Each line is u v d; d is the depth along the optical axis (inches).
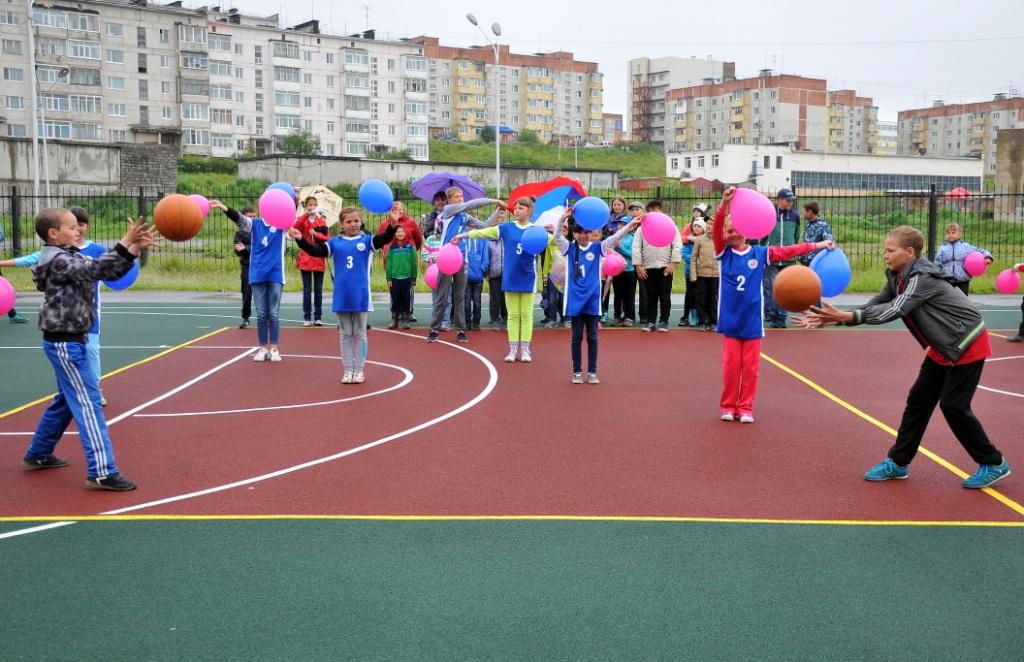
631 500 233.3
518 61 4894.2
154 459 270.4
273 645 154.2
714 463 269.4
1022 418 330.3
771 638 157.6
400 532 208.2
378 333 555.5
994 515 223.5
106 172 1830.7
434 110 4722.0
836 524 216.1
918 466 268.5
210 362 445.7
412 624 162.1
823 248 302.7
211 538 204.4
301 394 366.9
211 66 3339.1
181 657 150.1
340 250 380.5
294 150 3287.4
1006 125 5329.7
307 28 3673.7
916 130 5797.2
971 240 1256.2
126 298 770.2
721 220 316.8
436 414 331.3
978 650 153.9
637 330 575.8
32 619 164.1
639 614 166.6
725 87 4756.4
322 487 243.0
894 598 174.2
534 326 594.6
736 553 196.7
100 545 200.1
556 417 328.2
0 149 1672.0
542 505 228.5
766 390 383.2
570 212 379.6
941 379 245.0
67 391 236.1
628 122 5910.4
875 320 237.1
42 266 232.2
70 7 2930.6
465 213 536.1
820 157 3427.7
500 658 149.9
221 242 1183.6
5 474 254.8
